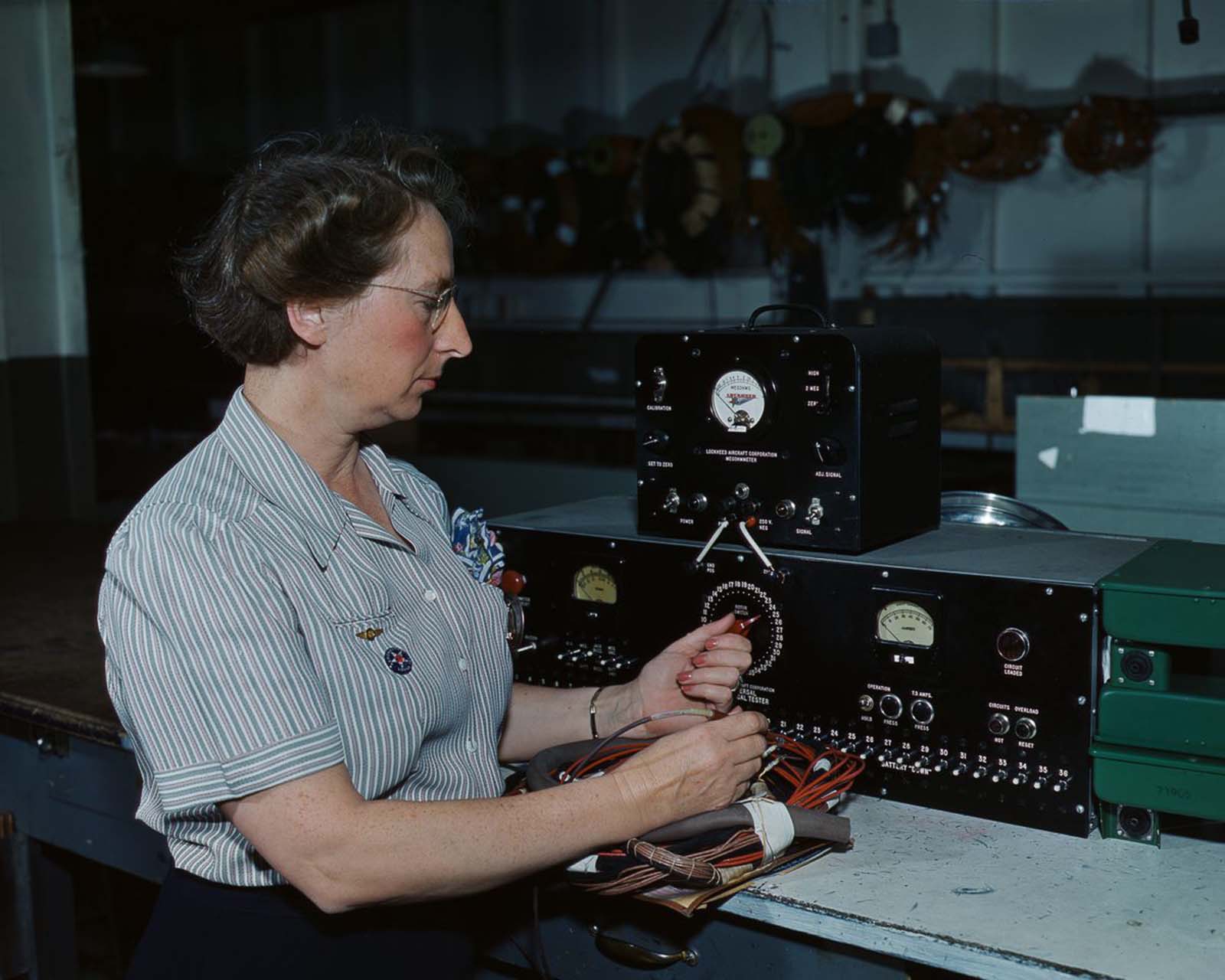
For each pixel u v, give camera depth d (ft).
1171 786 4.02
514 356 23.34
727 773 4.08
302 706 3.65
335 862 3.61
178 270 4.07
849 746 4.64
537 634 5.39
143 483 20.83
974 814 4.44
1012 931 3.65
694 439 4.90
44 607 8.25
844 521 4.59
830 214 18.47
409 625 4.17
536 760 4.53
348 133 4.12
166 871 5.99
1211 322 16.84
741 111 22.58
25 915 6.75
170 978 4.09
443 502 4.92
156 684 3.67
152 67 31.42
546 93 25.26
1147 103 17.53
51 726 6.06
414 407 4.17
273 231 3.72
